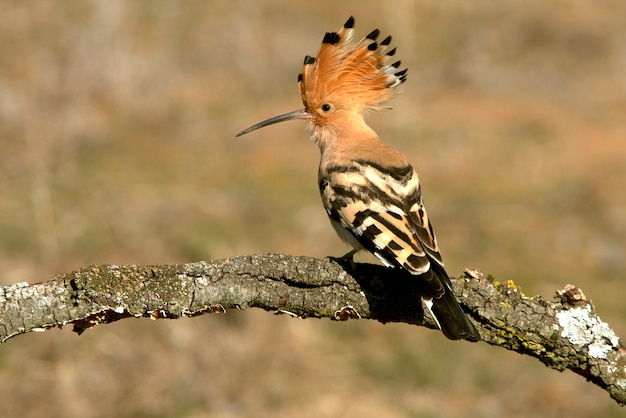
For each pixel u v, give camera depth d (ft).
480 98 64.34
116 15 66.74
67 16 69.77
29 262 41.45
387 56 26.37
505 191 50.65
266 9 80.69
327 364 37.22
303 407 35.17
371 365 37.27
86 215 45.62
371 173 22.98
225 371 36.19
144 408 34.99
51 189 49.19
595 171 53.06
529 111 62.03
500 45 73.82
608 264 43.45
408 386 36.47
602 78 68.28
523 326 18.42
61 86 60.39
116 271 17.80
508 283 18.83
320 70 26.35
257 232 45.39
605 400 35.35
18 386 35.32
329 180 23.56
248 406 35.17
